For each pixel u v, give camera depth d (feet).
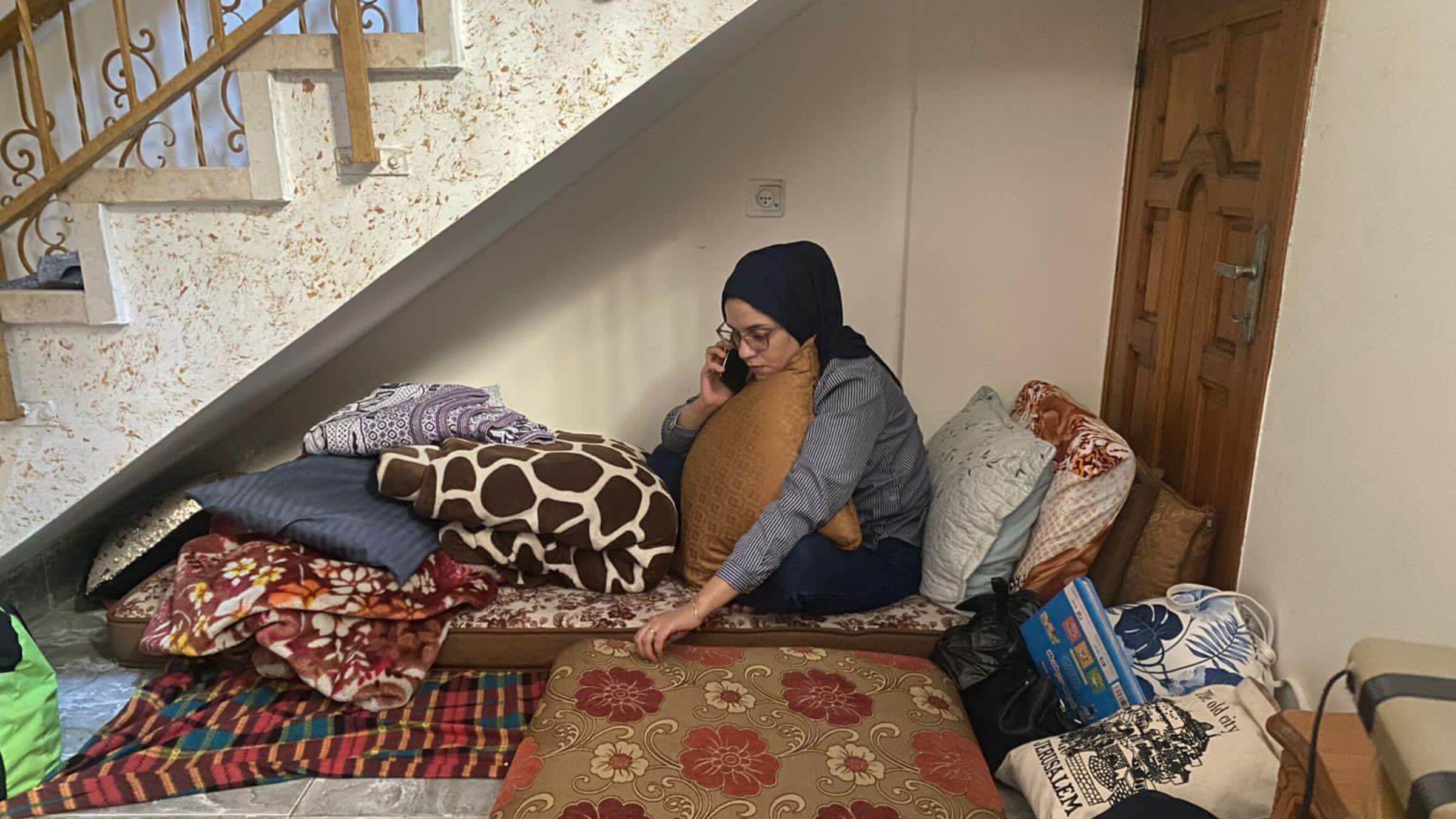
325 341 7.41
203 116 8.07
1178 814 4.54
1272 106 5.93
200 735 5.99
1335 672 5.11
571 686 5.65
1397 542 4.62
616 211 8.56
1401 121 4.72
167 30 7.93
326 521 6.62
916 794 4.76
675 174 8.45
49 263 6.27
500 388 9.07
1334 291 5.24
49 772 5.77
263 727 6.09
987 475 6.81
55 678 6.15
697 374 8.95
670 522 6.99
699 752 5.02
